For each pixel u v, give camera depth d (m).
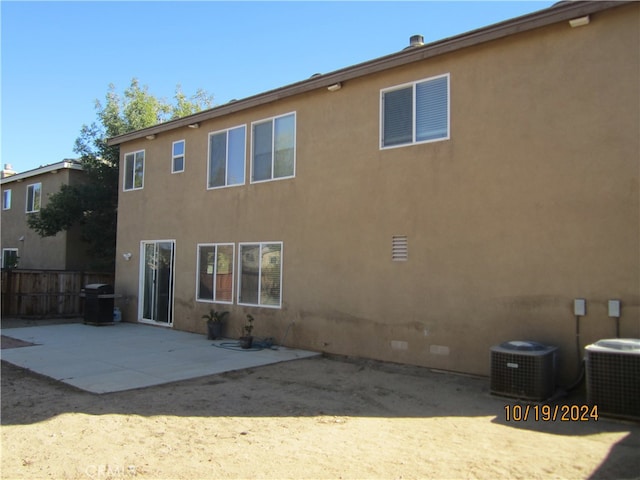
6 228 25.38
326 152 11.12
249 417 6.47
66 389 7.89
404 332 9.61
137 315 15.87
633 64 7.45
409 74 9.84
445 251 9.15
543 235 8.09
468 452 5.23
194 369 9.27
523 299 8.23
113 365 9.57
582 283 7.70
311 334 11.12
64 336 13.20
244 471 4.68
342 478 4.54
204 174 14.04
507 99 8.59
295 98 11.85
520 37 8.48
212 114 13.62
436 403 7.21
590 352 6.56
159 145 15.62
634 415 6.20
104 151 21.61
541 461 4.97
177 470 4.70
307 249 11.34
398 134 9.96
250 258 12.63
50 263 21.84
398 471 4.70
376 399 7.42
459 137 9.09
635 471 4.73
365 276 10.24
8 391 7.75
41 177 23.11
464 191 8.98
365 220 10.32
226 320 13.02
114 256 21.09
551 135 8.11
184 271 14.43
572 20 7.81
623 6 7.51
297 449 5.28
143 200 16.02
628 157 7.43
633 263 7.30
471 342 8.75
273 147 12.29
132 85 26.50
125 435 5.70
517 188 8.40
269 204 12.25
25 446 5.34
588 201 7.72
